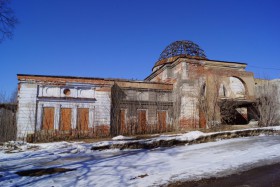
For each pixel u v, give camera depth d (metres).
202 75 22.05
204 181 6.17
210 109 20.55
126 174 7.07
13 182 6.77
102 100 20.50
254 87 22.47
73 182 6.54
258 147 10.40
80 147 11.89
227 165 7.61
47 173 7.68
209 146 11.30
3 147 13.37
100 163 8.79
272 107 19.56
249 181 6.09
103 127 20.03
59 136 18.84
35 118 18.97
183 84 21.53
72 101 19.97
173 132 18.77
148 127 21.19
